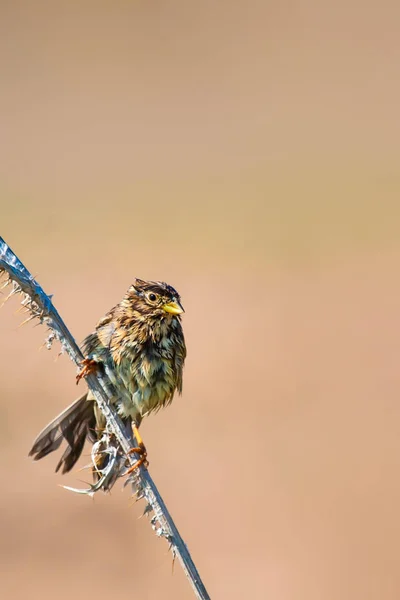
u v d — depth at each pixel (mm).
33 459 6559
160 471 12711
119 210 27828
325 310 20094
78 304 18453
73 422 6633
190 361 16906
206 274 22266
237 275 22312
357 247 25062
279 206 29766
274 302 20344
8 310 17406
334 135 41781
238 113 46969
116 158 36062
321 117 46062
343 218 28234
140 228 25734
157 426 14148
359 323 19266
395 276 22594
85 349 6871
